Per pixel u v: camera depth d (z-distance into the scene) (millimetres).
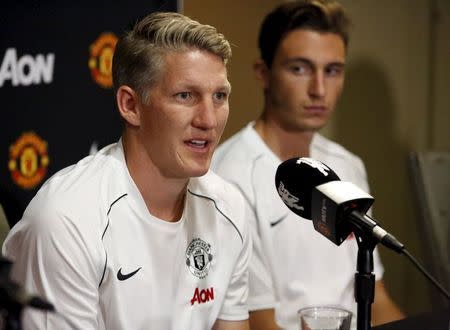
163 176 2629
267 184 3816
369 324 2137
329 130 5656
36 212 2520
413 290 6133
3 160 3521
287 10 3877
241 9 5270
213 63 2531
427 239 4746
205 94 2521
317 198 2217
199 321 2824
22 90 3553
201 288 2822
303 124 3869
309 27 3834
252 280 3672
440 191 4816
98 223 2545
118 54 2625
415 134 6129
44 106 3627
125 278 2609
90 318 2531
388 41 5922
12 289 1528
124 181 2645
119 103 2641
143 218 2646
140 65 2545
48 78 3633
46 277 2490
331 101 3898
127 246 2613
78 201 2535
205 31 2525
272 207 3793
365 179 4312
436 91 6184
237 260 2984
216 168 3844
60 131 3684
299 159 2373
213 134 2555
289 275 3799
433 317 3113
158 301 2699
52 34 3627
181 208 2773
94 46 3777
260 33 4027
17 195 3582
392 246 2090
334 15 3879
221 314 2992
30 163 3607
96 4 3764
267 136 3977
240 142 3914
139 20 2691
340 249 3914
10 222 3578
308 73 3844
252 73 5352
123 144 2711
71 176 2621
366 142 5867
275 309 3691
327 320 2447
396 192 6059
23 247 2537
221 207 2912
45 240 2479
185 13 5008
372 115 5887
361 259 2137
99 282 2582
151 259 2670
